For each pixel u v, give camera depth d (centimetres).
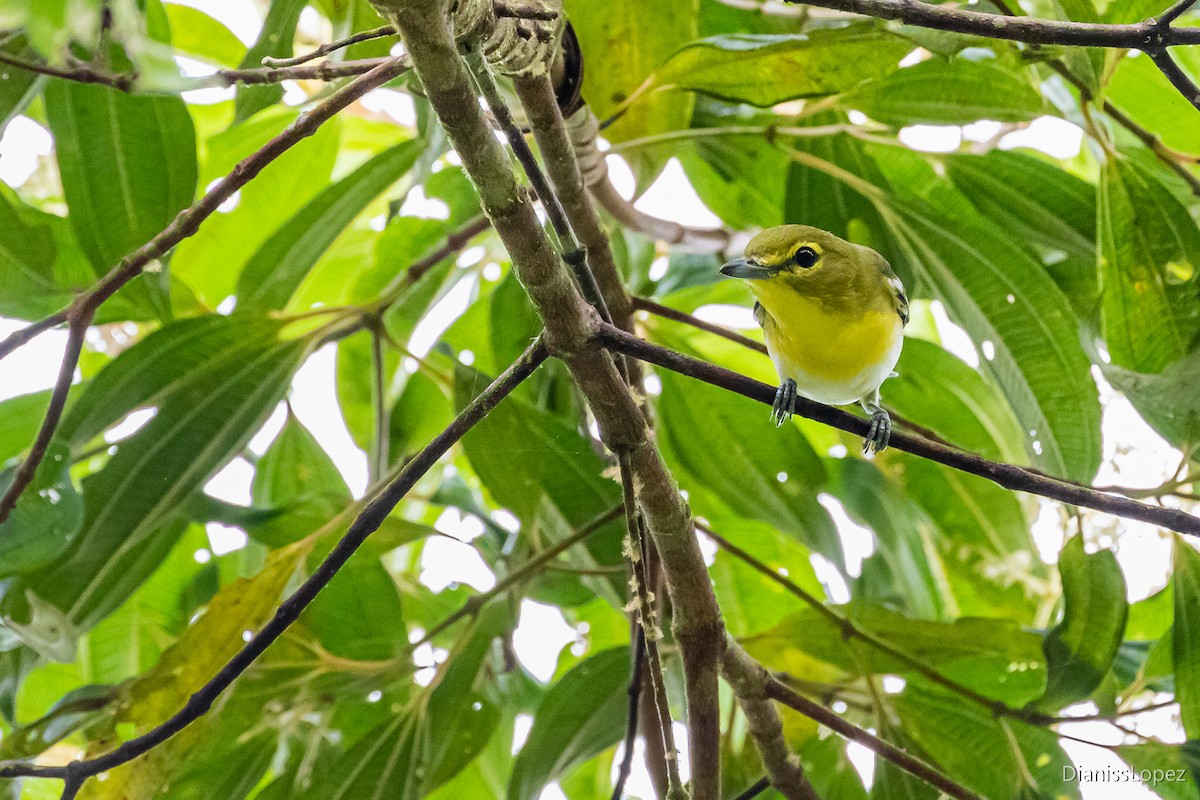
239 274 753
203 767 681
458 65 380
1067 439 676
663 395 807
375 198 721
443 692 698
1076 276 760
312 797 680
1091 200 702
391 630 706
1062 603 689
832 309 691
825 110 707
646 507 539
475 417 500
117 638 814
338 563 508
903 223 725
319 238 719
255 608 656
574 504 721
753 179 777
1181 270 638
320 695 688
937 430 837
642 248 839
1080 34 453
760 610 855
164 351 678
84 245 639
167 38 590
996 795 679
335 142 791
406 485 504
